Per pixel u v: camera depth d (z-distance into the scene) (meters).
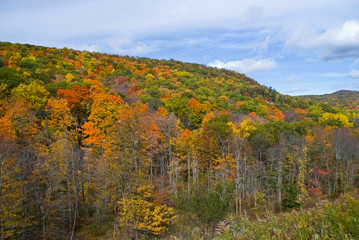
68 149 21.48
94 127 27.55
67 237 19.98
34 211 19.81
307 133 36.44
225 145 31.45
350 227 5.51
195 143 29.45
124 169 19.27
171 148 30.56
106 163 21.00
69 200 20.44
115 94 43.47
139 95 49.62
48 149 21.78
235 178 27.31
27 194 18.34
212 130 32.72
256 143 30.77
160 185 24.16
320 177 32.50
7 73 34.94
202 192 13.21
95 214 22.66
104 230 21.52
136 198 20.22
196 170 29.47
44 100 31.14
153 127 28.64
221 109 54.59
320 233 6.07
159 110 40.75
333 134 33.53
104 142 22.66
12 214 17.05
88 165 23.83
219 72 180.25
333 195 27.86
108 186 21.62
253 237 6.75
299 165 28.72
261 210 24.61
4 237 16.17
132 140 20.22
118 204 22.06
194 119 47.56
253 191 28.69
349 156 31.64
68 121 25.84
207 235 11.56
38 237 18.70
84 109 34.78
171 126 30.59
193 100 53.22
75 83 40.56
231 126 33.19
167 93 60.66
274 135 32.19
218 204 11.90
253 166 28.80
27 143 20.89
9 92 32.09
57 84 39.50
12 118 23.28
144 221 19.45
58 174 19.67
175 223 19.98
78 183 23.25
